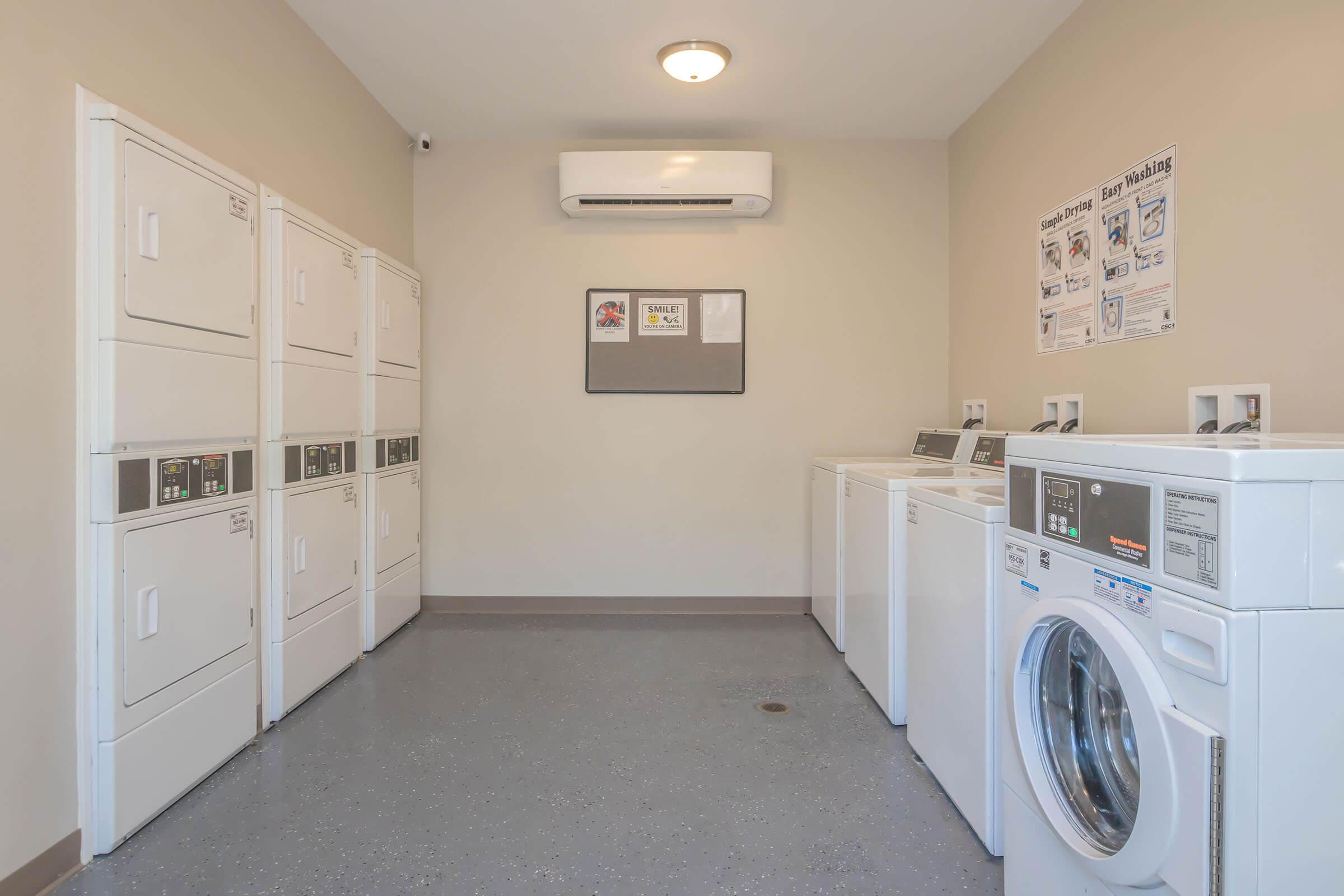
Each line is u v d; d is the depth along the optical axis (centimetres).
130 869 160
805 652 315
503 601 380
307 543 250
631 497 381
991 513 162
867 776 205
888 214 380
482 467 379
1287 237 169
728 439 380
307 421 246
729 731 235
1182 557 99
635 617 372
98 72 169
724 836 176
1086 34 251
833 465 319
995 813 165
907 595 224
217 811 185
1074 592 124
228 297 202
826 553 333
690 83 316
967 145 355
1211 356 193
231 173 203
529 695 266
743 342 378
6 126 144
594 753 220
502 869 162
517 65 300
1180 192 204
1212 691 94
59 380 155
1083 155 253
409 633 342
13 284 145
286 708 240
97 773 162
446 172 376
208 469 196
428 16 263
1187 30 200
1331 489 93
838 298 380
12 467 145
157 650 177
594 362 377
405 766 210
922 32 273
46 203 152
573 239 378
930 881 159
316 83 277
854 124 360
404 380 335
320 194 280
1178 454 100
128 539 167
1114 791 124
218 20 217
